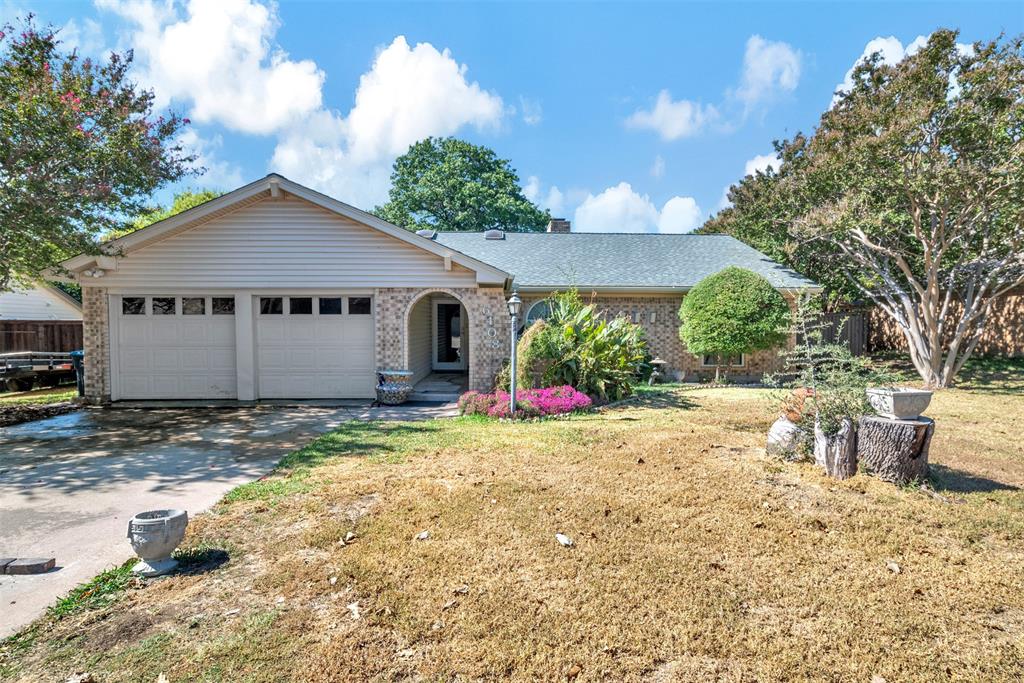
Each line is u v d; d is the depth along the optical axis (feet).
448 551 12.44
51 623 9.64
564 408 30.76
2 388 48.11
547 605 10.16
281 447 23.58
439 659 8.61
